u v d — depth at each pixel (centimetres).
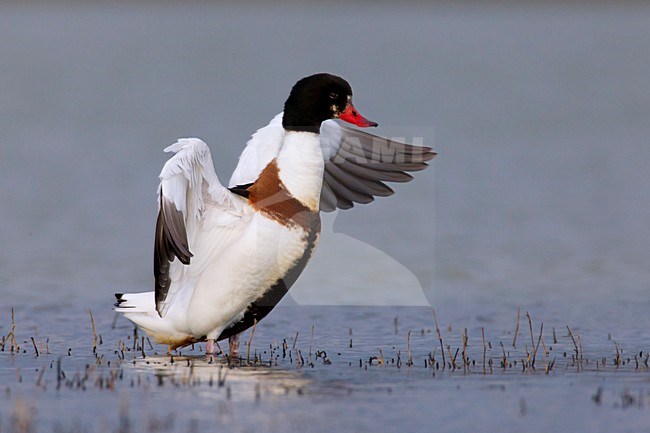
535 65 5428
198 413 791
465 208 2170
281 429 751
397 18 9088
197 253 992
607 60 5644
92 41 6619
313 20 8731
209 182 956
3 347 1079
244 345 1116
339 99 1050
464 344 1059
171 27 7838
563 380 912
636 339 1149
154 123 3356
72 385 880
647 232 1938
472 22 8562
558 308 1367
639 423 769
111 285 1520
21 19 8275
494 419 782
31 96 4034
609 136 3153
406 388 880
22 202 2175
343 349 1093
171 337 1025
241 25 8069
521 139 3102
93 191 2312
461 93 4250
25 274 1576
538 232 1942
